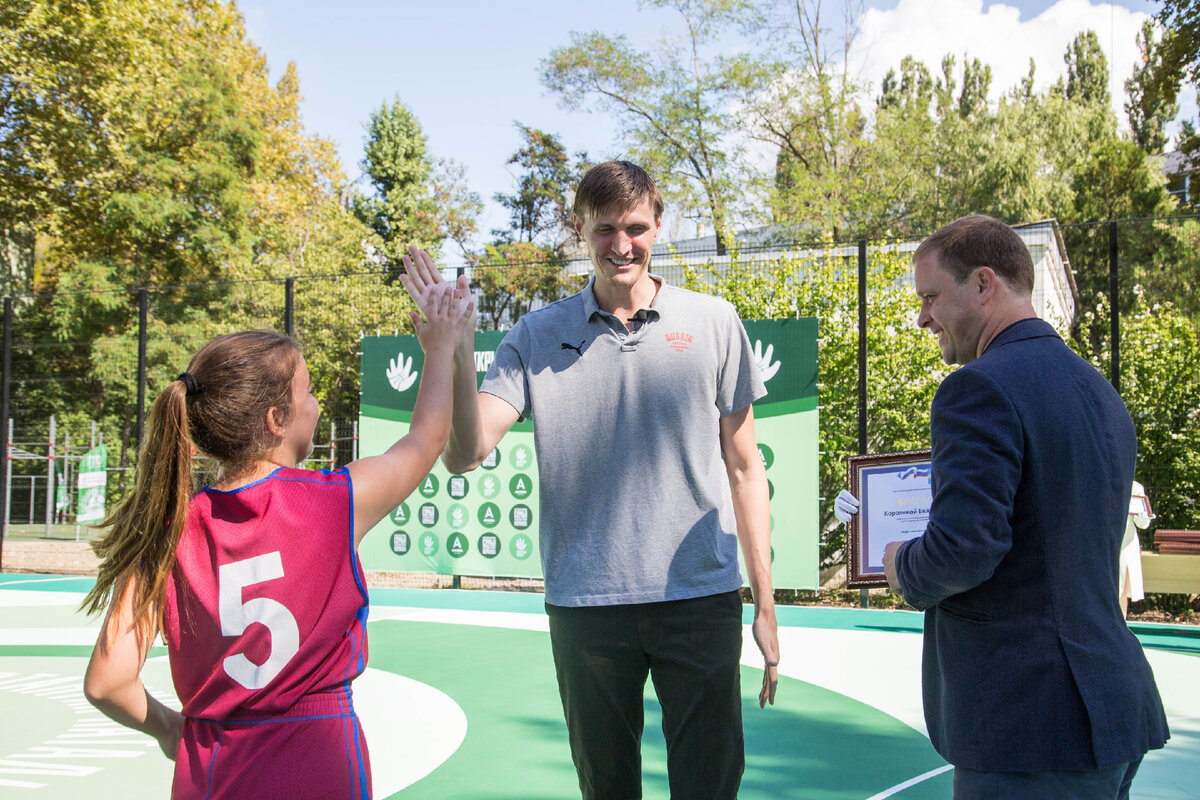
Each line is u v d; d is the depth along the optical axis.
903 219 25.88
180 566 1.57
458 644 7.00
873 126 26.64
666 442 2.29
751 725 4.61
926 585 1.70
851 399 9.54
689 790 2.23
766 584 2.37
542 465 2.35
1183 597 8.64
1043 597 1.64
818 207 24.28
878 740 4.35
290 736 1.53
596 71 24.94
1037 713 1.61
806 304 9.80
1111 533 1.71
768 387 8.62
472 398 2.03
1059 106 29.56
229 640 1.54
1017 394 1.68
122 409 17.17
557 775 3.87
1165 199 25.09
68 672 6.22
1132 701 1.63
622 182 2.26
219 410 1.64
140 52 19.97
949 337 1.94
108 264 19.70
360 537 1.70
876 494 3.96
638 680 2.27
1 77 19.00
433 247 32.56
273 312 15.59
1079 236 16.25
